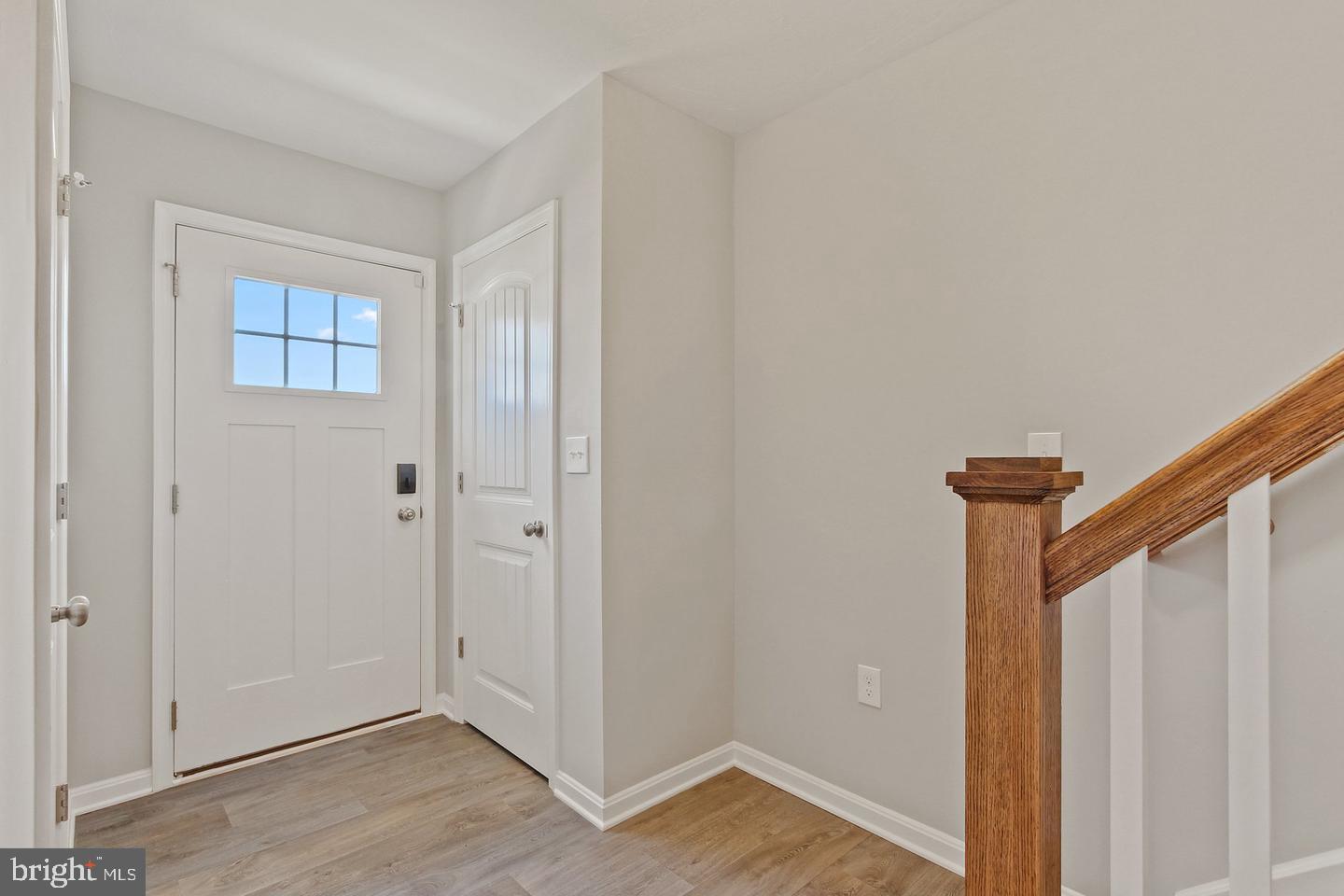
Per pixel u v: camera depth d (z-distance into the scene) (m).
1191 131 1.42
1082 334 1.57
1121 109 1.51
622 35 1.84
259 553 2.39
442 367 2.88
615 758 2.01
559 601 2.15
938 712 1.82
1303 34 1.29
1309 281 1.28
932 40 1.85
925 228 1.86
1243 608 0.72
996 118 1.72
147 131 2.20
